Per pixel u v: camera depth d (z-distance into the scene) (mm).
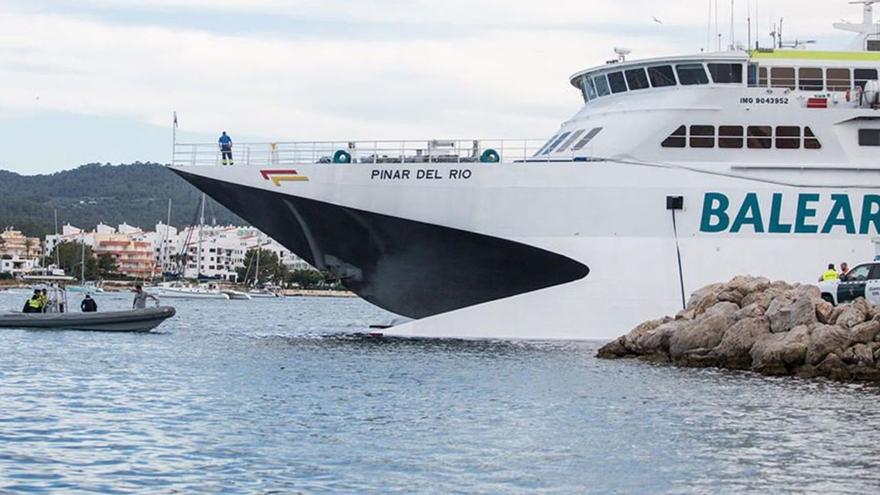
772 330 40125
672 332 41875
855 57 48312
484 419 29734
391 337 49688
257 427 28422
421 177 47500
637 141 47156
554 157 48188
